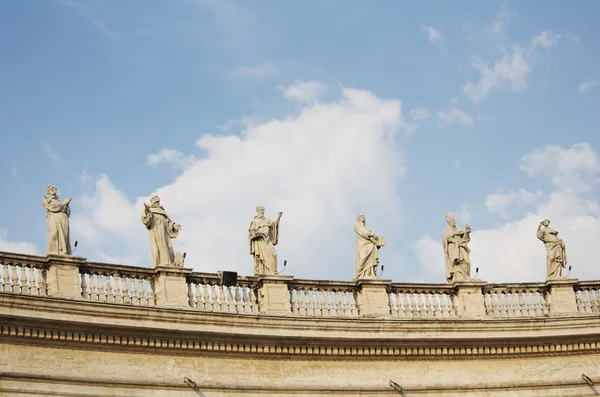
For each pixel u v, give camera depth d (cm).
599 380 4709
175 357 4169
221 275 4353
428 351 4547
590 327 4731
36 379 3894
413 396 4481
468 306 4722
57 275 4047
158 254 4291
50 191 4166
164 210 4362
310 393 4334
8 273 3988
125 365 4072
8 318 3856
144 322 4081
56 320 3925
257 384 4269
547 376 4681
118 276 4194
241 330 4247
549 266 4881
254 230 4503
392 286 4647
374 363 4481
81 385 3969
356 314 4566
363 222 4697
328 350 4403
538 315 4803
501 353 4644
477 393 4569
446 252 4809
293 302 4478
